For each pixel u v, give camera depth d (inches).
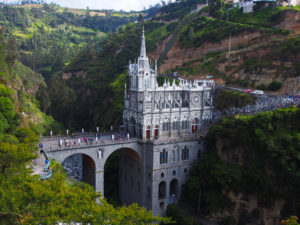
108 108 5910.4
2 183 1414.9
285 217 2844.5
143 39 3336.6
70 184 2650.1
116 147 3142.2
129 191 3735.2
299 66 3941.9
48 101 5625.0
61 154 2783.0
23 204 1328.7
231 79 4722.0
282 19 5054.1
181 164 3459.6
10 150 1521.9
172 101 3560.5
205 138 3595.0
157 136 3449.8
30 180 1451.8
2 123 2492.6
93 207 1437.0
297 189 2797.7
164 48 7135.8
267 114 3147.1
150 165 3262.8
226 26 5767.7
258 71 4360.2
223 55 5172.2
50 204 1358.3
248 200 3065.9
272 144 2984.7
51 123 5152.6
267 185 2938.0
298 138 2933.1
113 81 6914.4
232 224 3036.4
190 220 3073.3
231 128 3351.4
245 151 3203.7
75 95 7096.5
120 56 7790.4
